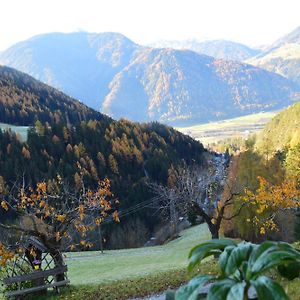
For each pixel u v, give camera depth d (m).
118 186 105.31
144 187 98.38
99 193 21.30
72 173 104.19
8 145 110.94
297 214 44.16
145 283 20.03
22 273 21.33
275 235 52.47
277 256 1.74
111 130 131.12
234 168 68.31
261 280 1.67
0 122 174.88
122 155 118.62
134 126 143.62
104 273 35.62
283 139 115.62
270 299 1.60
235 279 1.76
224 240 2.09
